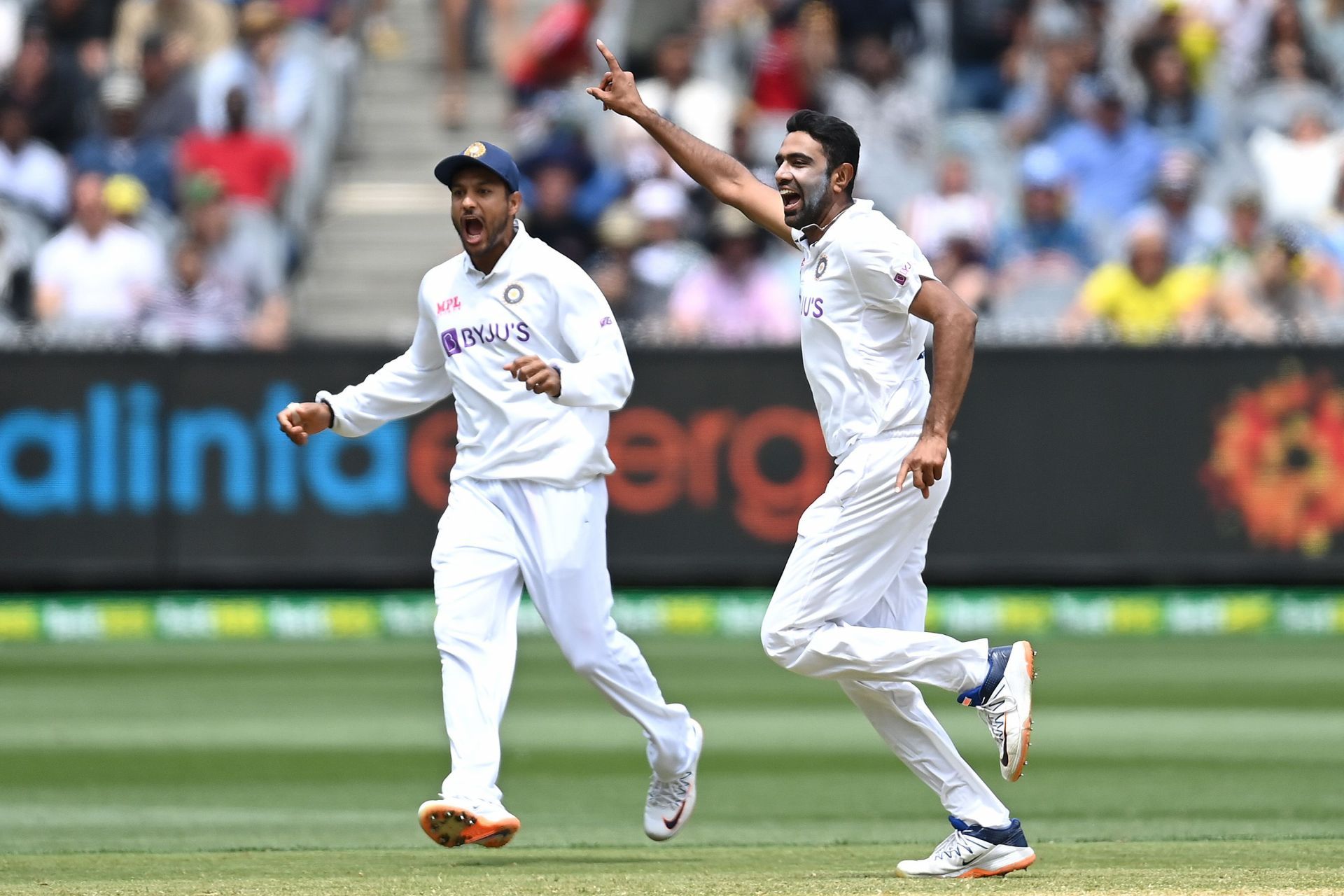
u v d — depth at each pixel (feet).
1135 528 133.08
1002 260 158.30
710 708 105.40
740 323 146.82
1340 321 147.84
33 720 101.40
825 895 49.93
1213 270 149.07
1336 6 178.09
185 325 152.15
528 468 61.57
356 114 186.09
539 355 61.41
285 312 158.20
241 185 159.84
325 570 133.59
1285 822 72.64
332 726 99.30
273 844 67.92
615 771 86.84
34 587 133.90
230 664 123.13
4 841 69.00
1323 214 163.73
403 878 54.65
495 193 60.85
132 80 170.60
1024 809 76.28
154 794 80.33
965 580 133.39
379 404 64.54
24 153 163.84
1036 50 175.11
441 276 62.54
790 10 177.17
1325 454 132.46
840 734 97.19
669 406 133.28
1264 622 133.59
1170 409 132.67
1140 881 52.54
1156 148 165.99
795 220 55.62
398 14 195.11
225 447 133.28
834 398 56.03
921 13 181.27
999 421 133.18
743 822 73.97
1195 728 98.12
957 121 172.86
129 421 133.18
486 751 59.47
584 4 174.19
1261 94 173.99
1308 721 100.37
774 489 133.08
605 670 62.80
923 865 55.26
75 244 153.99
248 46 174.40
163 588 134.10
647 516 133.18
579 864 59.52
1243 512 132.87
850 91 173.17
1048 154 158.20
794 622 56.18
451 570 61.57
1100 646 130.00
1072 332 134.82
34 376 133.18
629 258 154.71
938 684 55.52
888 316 55.06
